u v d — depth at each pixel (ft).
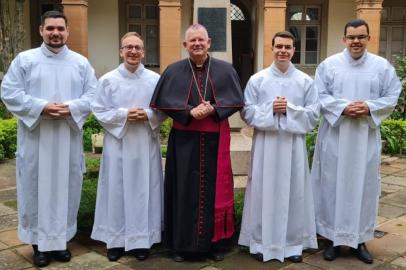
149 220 13.44
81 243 14.57
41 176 12.82
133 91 13.19
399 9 45.19
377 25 39.42
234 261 13.33
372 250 14.21
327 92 13.60
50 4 43.27
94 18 43.24
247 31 50.93
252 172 13.43
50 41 12.62
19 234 13.34
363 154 13.19
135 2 43.80
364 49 13.19
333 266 13.04
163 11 38.58
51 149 12.85
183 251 13.15
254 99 13.32
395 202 19.43
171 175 13.33
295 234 13.41
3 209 17.99
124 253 13.76
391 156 29.32
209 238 13.11
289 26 44.83
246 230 13.70
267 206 13.12
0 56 36.17
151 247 14.24
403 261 13.42
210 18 20.45
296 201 13.30
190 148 12.97
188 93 12.84
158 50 44.57
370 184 13.50
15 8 36.86
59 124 12.89
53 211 13.04
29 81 12.67
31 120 12.46
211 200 13.11
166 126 29.17
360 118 13.14
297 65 45.03
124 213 13.33
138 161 13.17
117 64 43.91
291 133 13.00
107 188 13.46
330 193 13.73
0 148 26.78
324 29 44.50
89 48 43.47
